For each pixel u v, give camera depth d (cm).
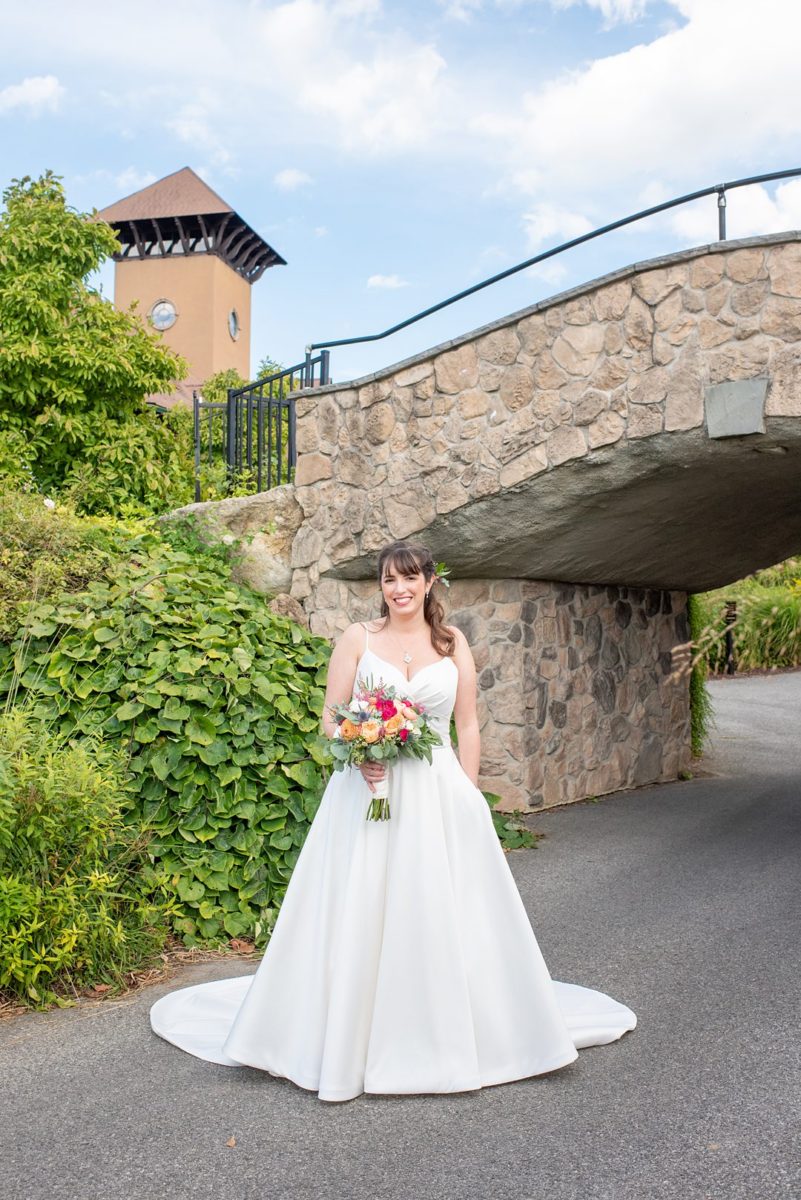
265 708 519
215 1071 319
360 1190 246
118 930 407
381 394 716
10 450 1067
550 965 426
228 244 3894
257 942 454
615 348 605
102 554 628
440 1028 300
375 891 307
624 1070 317
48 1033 355
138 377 1145
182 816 484
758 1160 259
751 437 567
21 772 402
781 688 1509
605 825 739
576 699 838
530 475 641
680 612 1020
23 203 1178
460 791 324
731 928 480
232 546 776
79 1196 244
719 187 578
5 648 547
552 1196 242
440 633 344
